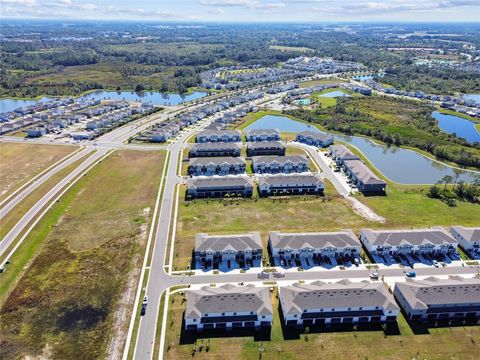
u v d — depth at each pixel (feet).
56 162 619.67
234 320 293.23
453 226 427.33
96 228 430.20
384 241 388.57
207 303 298.56
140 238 410.72
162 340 284.82
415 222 452.35
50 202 486.38
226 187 512.22
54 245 397.80
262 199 504.43
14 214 456.04
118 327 297.12
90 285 341.82
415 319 307.78
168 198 502.79
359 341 287.07
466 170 631.97
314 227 437.99
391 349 280.51
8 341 286.25
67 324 300.61
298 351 277.44
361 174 551.59
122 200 495.41
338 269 367.86
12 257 377.50
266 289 321.52
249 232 424.05
